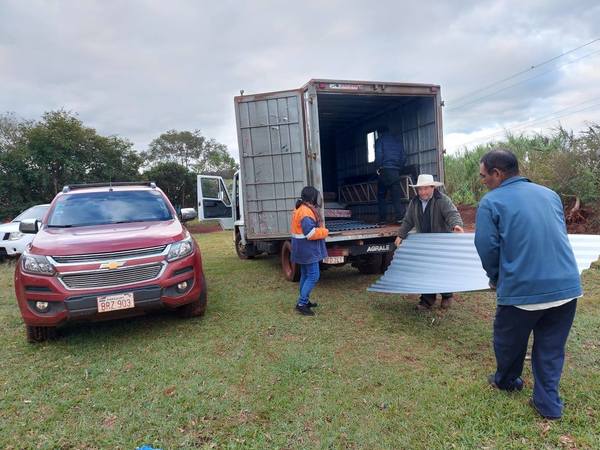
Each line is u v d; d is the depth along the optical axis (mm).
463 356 3643
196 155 42938
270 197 6383
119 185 6082
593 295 5066
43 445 2615
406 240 4984
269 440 2566
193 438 2615
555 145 10453
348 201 10117
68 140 18625
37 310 4035
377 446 2459
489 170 2820
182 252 4492
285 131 6270
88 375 3576
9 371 3729
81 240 4273
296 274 6695
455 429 2590
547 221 2547
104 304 3992
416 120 7551
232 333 4441
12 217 17578
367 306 5258
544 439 2443
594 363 3338
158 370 3602
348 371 3434
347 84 6090
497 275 2742
